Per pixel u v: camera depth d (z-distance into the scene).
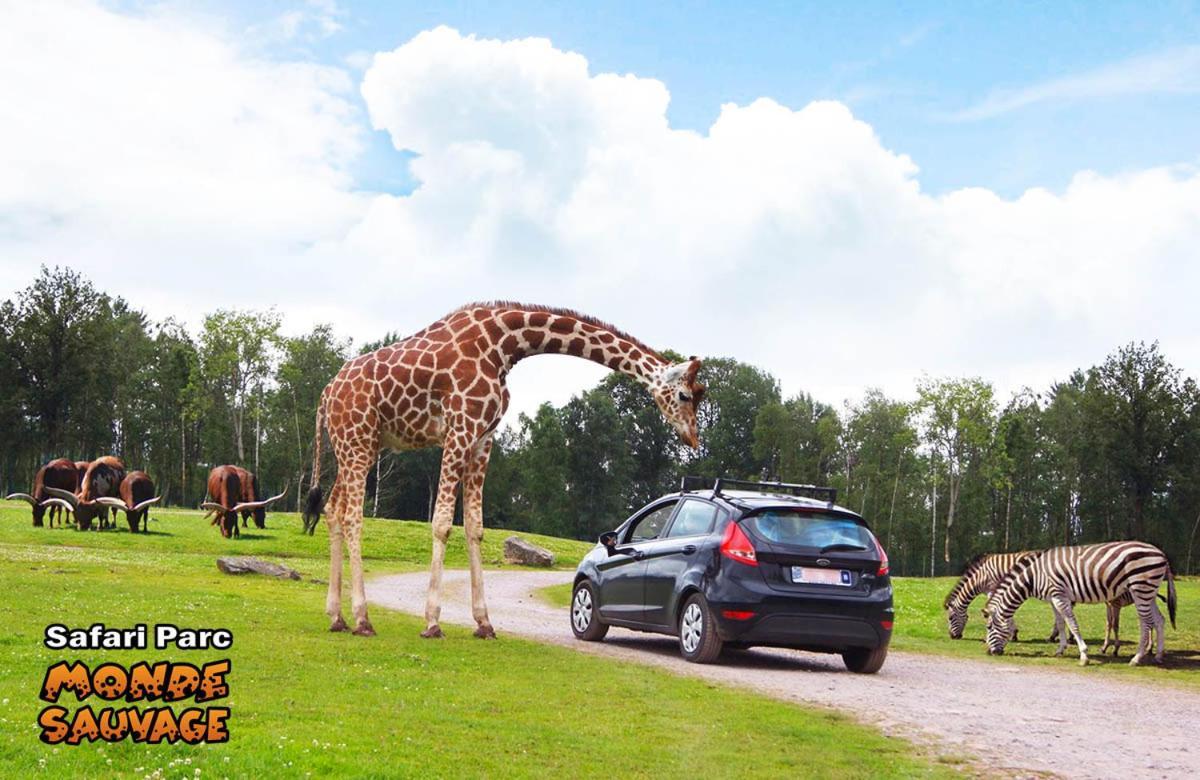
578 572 14.42
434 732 6.94
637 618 12.91
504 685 8.95
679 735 7.36
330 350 94.31
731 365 100.00
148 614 12.15
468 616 16.84
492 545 45.28
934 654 15.62
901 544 86.88
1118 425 66.62
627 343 13.25
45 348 80.06
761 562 11.30
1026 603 23.70
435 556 12.23
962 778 6.71
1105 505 76.06
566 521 88.00
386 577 28.55
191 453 94.81
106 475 38.84
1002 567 18.14
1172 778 7.01
